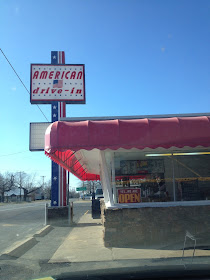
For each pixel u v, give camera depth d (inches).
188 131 322.7
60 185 603.8
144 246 321.7
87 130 321.4
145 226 328.5
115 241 326.0
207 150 374.9
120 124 326.0
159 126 324.2
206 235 326.3
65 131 321.1
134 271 220.5
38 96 656.4
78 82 669.3
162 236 327.0
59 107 655.1
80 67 676.7
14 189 3838.6
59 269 245.3
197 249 297.6
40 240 401.1
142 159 374.9
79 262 267.0
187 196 366.0
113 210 332.2
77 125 325.4
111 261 263.7
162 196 365.7
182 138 321.7
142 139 320.8
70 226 554.3
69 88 665.0
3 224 597.0
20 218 740.7
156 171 372.2
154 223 329.4
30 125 645.9
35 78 663.8
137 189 367.2
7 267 257.1
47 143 325.1
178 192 366.9
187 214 332.5
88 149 318.3
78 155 469.4
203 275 203.8
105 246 325.4
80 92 665.0
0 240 401.4
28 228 531.2
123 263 252.5
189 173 371.6
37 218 739.4
